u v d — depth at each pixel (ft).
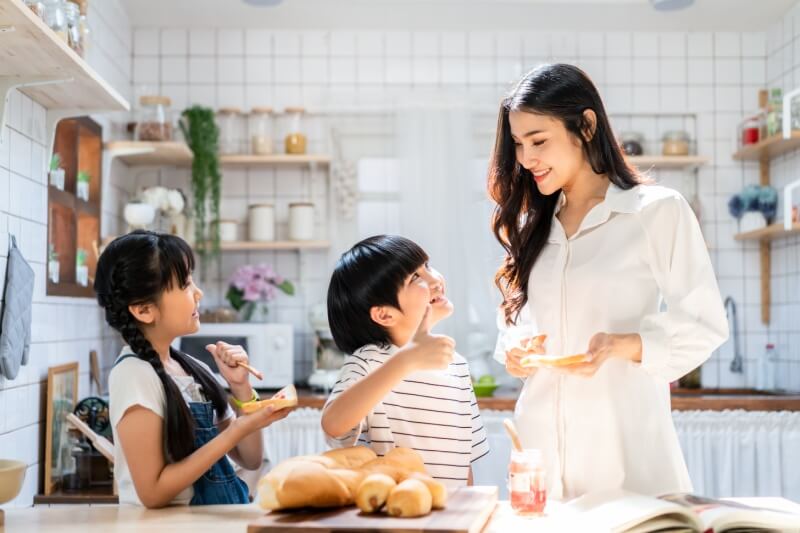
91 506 4.62
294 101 13.23
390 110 13.04
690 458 10.90
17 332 7.75
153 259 4.82
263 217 12.66
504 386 12.58
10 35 6.24
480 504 3.81
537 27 13.20
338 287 4.97
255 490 5.52
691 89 13.46
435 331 12.47
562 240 5.06
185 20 12.86
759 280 13.29
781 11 12.69
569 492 4.86
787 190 11.42
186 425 4.69
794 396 11.55
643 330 4.60
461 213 12.76
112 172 11.99
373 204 13.07
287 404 4.53
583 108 4.80
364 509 3.66
